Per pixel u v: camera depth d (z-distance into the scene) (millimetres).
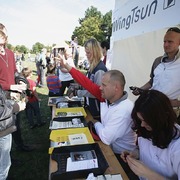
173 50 1711
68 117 1861
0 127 1435
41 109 4902
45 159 2686
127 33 2336
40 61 7875
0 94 1425
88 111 2230
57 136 1537
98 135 1537
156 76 1896
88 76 2086
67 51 2332
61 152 1262
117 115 1377
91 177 1039
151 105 862
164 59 1854
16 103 1677
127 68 3240
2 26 1920
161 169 972
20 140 2797
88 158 1197
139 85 2965
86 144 1289
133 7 2105
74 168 1115
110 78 1369
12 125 1554
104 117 1553
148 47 2676
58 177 1065
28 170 2445
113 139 1414
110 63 4070
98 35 38250
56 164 1173
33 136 3393
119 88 1373
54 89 3986
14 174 2357
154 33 2521
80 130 1604
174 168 907
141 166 960
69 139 1477
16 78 2154
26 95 2055
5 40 1870
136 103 940
